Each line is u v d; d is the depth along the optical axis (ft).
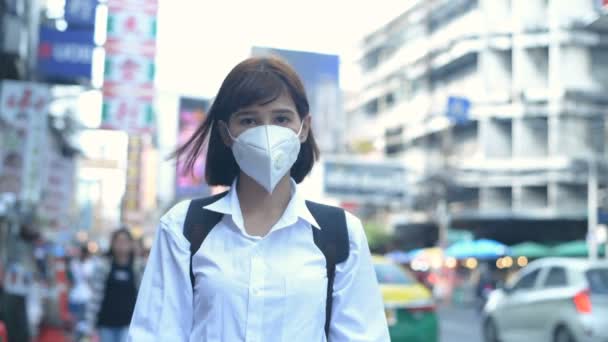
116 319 22.86
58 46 37.42
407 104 143.84
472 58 124.36
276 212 6.20
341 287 6.14
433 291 93.86
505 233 120.26
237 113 6.19
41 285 36.04
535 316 32.94
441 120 128.77
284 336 5.75
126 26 39.50
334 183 102.58
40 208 65.16
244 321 5.75
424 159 135.13
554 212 111.86
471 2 124.67
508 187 118.62
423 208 124.57
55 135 74.28
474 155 122.01
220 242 6.04
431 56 134.41
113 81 39.29
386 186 104.37
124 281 23.07
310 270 5.96
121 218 115.14
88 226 153.48
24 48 48.11
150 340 5.95
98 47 39.22
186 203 6.36
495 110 118.73
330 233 6.16
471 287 96.22
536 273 34.53
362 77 166.50
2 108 39.32
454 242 123.85
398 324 27.32
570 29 113.91
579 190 112.57
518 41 118.11
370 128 161.17
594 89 114.01
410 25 143.84
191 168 7.00
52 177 67.92
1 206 35.88
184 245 6.09
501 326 36.24
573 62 114.01
